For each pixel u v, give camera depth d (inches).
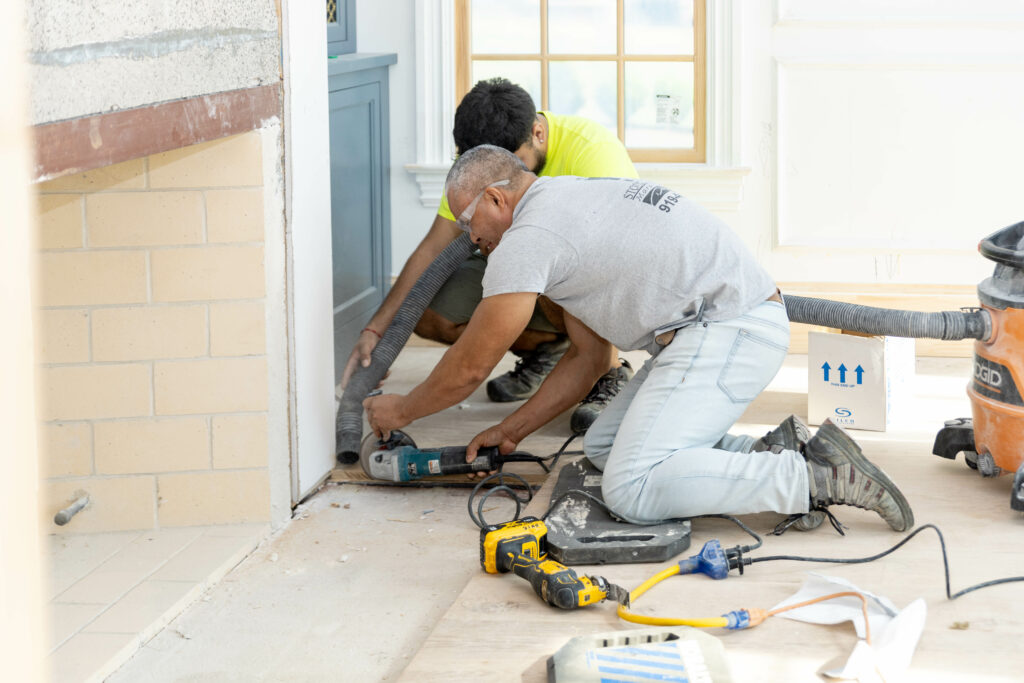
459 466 94.8
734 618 64.4
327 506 96.9
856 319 96.7
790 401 118.3
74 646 69.6
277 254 89.7
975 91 134.0
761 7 136.0
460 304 115.0
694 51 141.6
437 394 84.4
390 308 110.6
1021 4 131.1
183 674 67.9
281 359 91.5
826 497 76.3
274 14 86.2
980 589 69.6
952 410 113.7
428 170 144.6
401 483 100.1
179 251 85.9
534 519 77.9
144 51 64.2
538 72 145.1
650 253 77.4
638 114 145.0
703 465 76.5
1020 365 82.7
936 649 62.1
